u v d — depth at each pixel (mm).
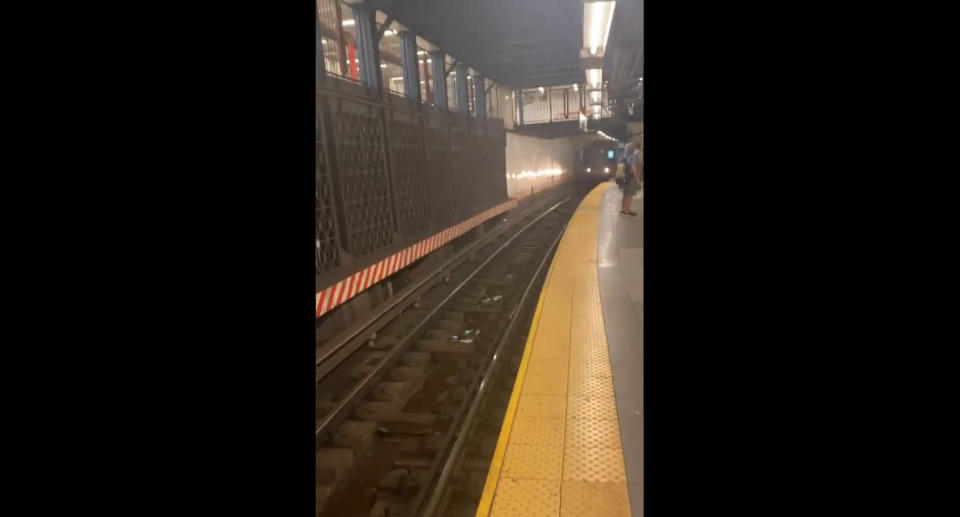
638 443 3123
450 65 13781
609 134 27984
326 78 7105
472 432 4230
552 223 17172
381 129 8969
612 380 3936
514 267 10945
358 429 4266
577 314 5352
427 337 6527
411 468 3893
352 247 7523
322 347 5438
